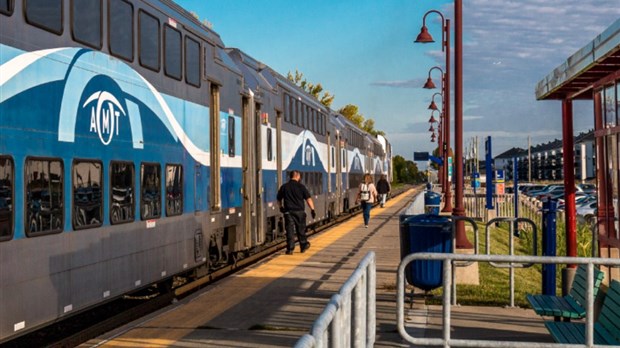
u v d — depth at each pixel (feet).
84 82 29.63
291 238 61.93
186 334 30.37
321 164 97.14
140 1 36.01
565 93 39.04
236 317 34.09
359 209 146.92
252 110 59.26
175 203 40.40
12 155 24.20
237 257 60.13
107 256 31.37
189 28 43.65
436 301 38.60
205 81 46.50
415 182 585.22
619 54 29.50
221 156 49.96
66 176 27.81
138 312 38.19
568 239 38.58
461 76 52.75
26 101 25.20
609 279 34.81
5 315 23.63
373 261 25.36
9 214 23.94
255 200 59.47
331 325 14.85
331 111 115.85
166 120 39.32
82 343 29.04
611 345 24.13
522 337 30.32
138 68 35.65
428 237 36.27
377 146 182.29
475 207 127.34
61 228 27.32
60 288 27.17
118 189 32.71
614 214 33.68
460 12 53.72
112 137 32.22
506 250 83.87
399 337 30.48
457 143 50.70
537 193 176.04
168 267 39.01
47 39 26.78
